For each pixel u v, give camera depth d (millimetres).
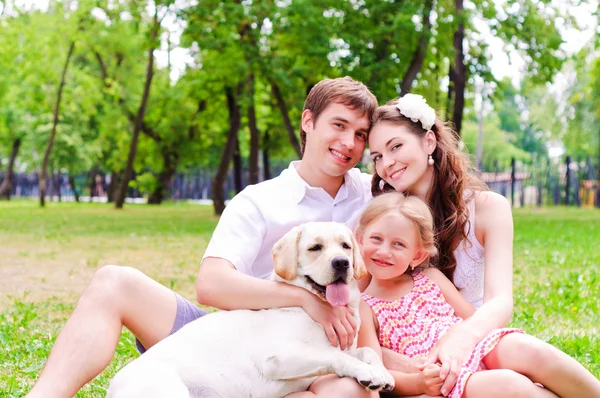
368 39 18156
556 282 8719
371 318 3654
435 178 4043
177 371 3074
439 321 3641
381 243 3711
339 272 3258
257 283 3428
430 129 4008
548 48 21016
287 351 3115
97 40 32438
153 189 39312
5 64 34188
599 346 5484
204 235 16672
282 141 30969
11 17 31500
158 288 3580
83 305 3439
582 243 13688
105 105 35219
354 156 4055
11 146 48750
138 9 24625
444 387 3240
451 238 3971
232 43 19688
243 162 48938
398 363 3504
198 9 18844
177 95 32469
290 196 4016
